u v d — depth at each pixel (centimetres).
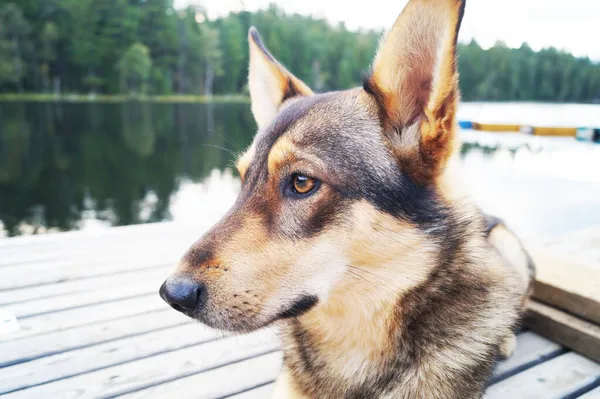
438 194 40
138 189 382
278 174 39
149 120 896
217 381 55
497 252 49
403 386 41
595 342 59
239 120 884
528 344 63
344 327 42
